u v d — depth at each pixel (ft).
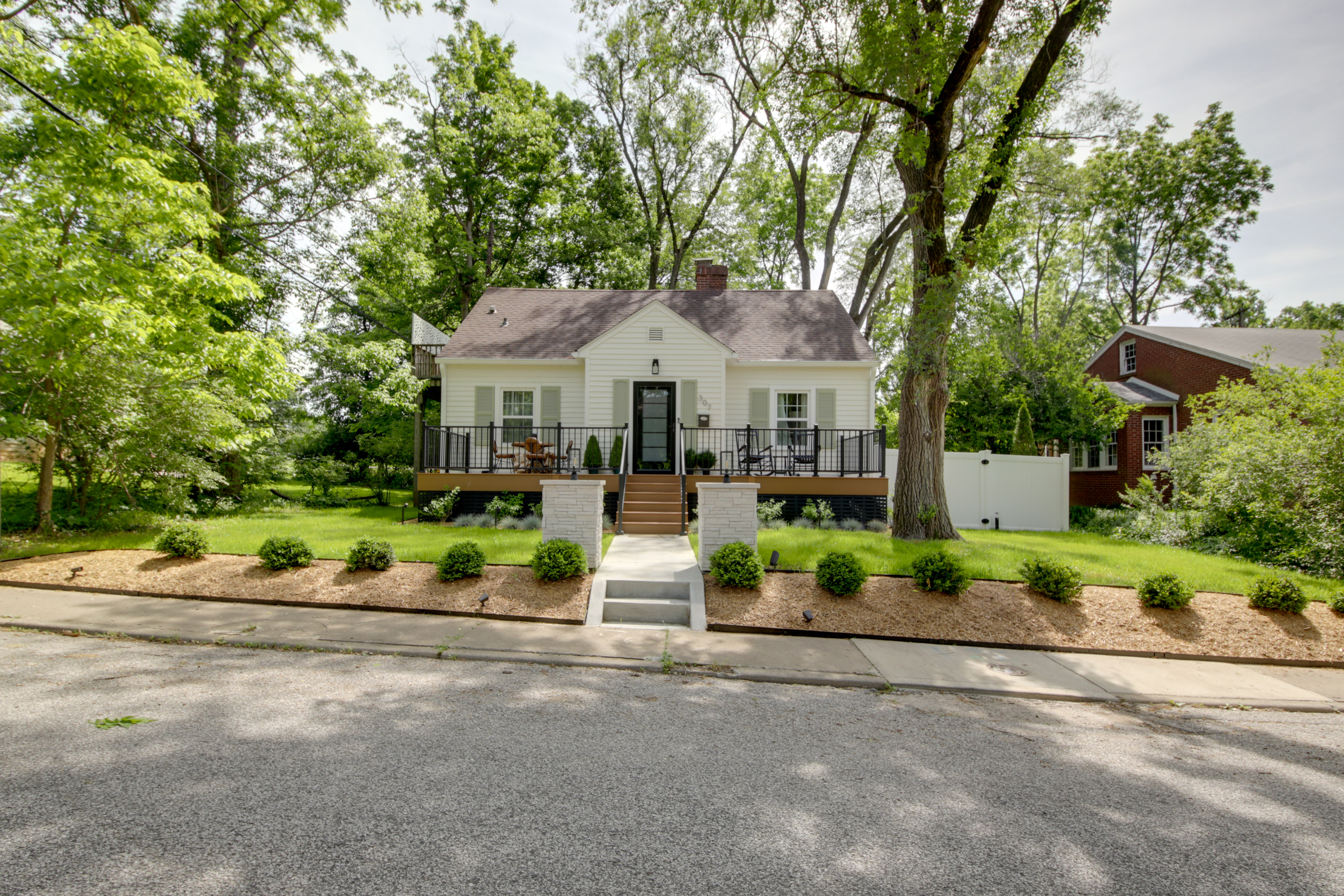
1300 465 34.94
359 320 79.66
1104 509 66.54
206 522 42.24
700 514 29.78
